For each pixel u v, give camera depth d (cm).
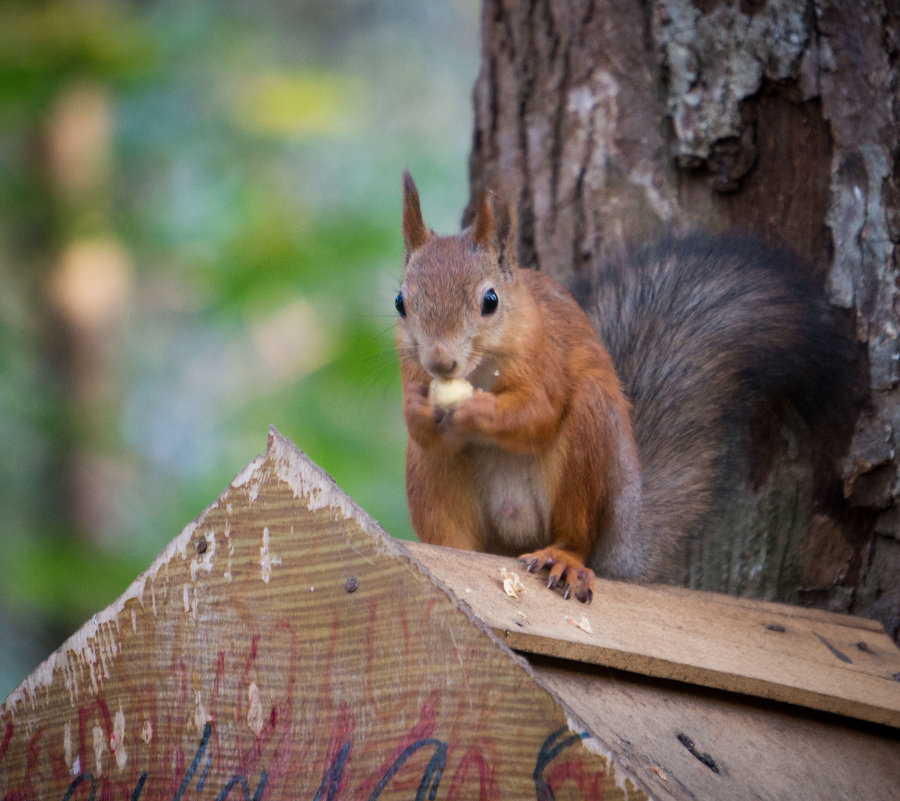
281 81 1745
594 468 907
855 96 1044
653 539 1012
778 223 1085
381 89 2205
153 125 1738
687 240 1112
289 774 642
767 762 677
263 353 1848
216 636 680
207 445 1697
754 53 1084
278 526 665
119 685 708
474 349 859
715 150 1098
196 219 1705
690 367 1077
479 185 1228
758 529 1047
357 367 1520
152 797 687
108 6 1745
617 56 1160
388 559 625
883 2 1048
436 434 878
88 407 1767
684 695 707
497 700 583
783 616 837
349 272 1580
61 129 1781
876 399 999
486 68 1237
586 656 673
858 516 1019
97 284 1845
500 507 962
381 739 615
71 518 1741
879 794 690
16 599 1460
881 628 852
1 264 1831
